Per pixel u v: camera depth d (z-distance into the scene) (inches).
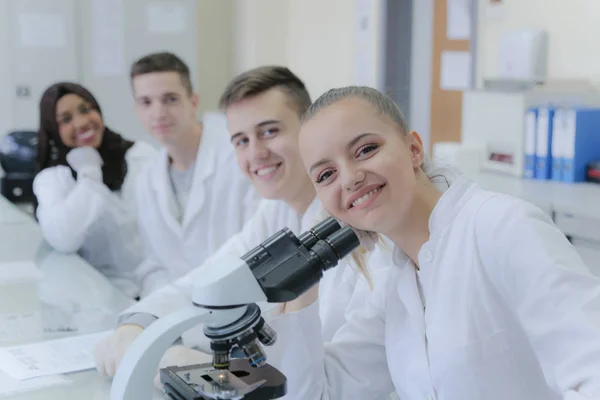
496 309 43.2
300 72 215.8
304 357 49.9
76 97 123.0
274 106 72.3
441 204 45.6
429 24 180.4
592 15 130.0
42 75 189.3
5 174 172.9
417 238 47.1
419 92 185.6
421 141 46.3
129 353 36.4
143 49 200.7
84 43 193.5
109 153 126.3
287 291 35.3
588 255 100.0
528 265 39.6
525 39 139.3
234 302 34.3
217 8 221.1
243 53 217.0
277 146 72.2
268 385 35.9
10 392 54.7
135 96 110.4
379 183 42.3
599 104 127.6
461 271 44.2
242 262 35.1
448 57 176.1
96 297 84.0
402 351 49.4
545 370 38.6
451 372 44.5
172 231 110.0
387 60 185.6
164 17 202.2
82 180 116.3
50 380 57.1
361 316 55.6
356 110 42.2
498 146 134.0
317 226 38.1
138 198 113.3
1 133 187.0
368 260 54.9
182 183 112.7
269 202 78.9
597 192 112.8
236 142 75.4
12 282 90.8
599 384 33.9
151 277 109.3
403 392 50.1
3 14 182.7
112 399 36.5
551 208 105.3
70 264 102.1
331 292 60.0
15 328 71.9
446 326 44.8
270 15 214.7
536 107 128.1
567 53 136.0
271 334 37.1
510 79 134.3
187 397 35.5
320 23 204.8
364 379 53.5
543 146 125.4
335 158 42.3
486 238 42.5
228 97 74.3
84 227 110.8
